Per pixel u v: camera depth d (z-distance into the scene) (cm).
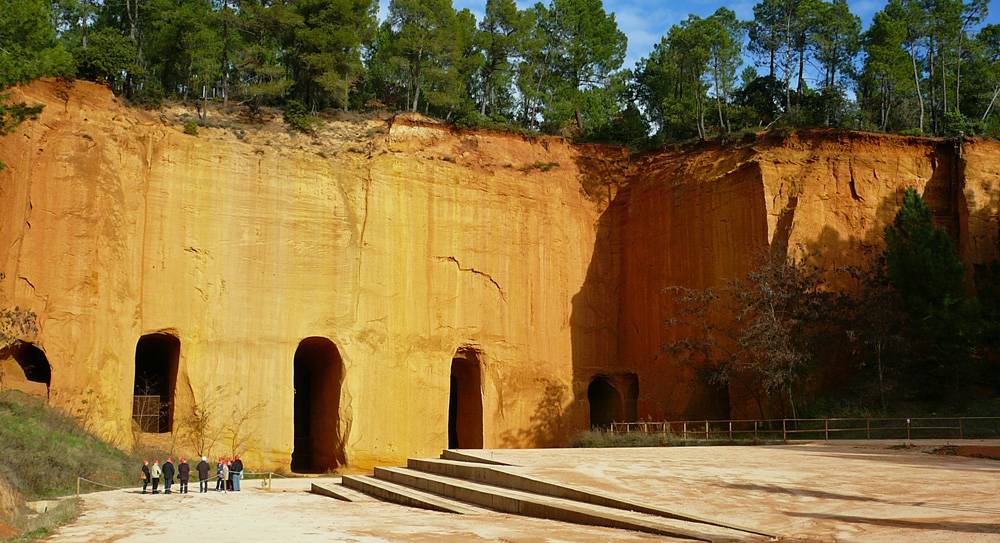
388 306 4728
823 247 4688
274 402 4325
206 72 5250
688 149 5394
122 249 4019
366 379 4569
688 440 3884
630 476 2134
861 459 2575
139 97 4491
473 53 6706
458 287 4997
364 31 5822
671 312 5159
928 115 6894
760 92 7006
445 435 4778
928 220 4503
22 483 2634
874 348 4209
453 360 5312
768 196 4788
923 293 4228
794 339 4206
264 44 6097
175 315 4166
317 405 4862
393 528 1770
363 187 4778
